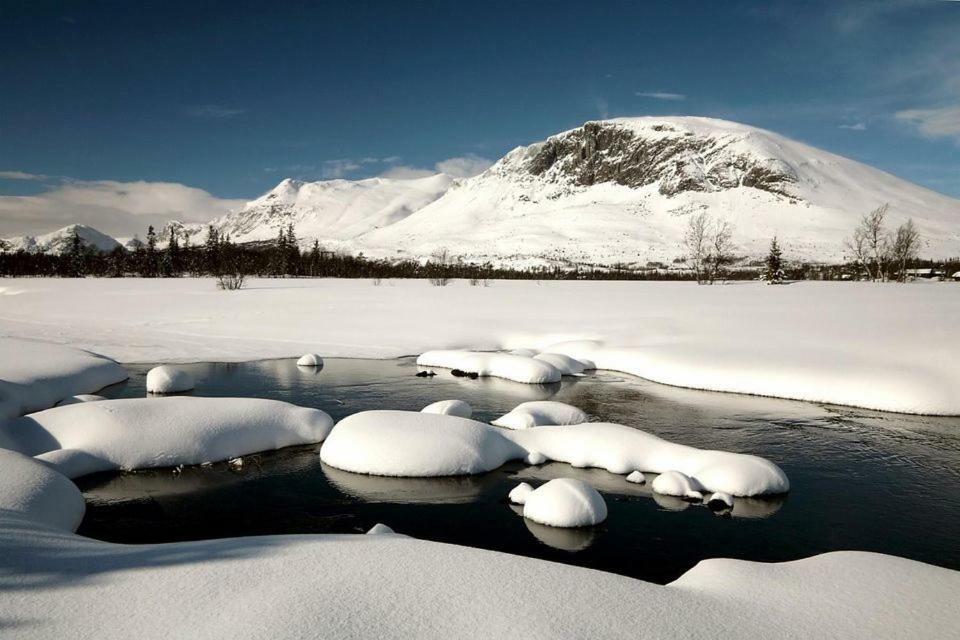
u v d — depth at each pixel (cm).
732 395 1488
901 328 1836
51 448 948
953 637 404
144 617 377
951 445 1091
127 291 4053
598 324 2330
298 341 2219
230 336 2300
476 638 366
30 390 1254
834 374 1457
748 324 2136
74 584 423
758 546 714
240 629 362
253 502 843
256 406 1129
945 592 474
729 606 438
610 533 743
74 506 729
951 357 1457
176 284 4906
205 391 1482
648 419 1261
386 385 1577
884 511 816
